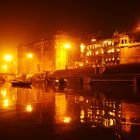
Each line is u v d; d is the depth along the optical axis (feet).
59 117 78.59
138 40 311.88
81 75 304.09
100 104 109.50
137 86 226.58
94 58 396.16
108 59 372.17
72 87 243.19
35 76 412.57
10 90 213.05
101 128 62.54
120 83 247.50
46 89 221.25
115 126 64.64
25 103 118.01
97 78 272.10
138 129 61.05
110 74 265.75
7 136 55.83
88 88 220.02
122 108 96.32
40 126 65.41
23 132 59.16
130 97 135.03
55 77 352.90
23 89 226.58
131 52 309.22
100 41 390.01
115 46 361.10
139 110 91.35
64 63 436.35
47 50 460.96
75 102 118.32
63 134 57.16
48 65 455.22
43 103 116.78
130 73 247.29
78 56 442.50
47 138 54.13
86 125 66.13
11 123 69.31
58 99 132.67
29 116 80.79
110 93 161.07
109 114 83.51
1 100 131.95
